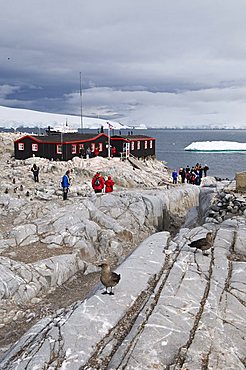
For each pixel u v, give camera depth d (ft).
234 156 354.74
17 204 77.20
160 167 188.24
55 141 146.61
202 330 25.86
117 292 31.45
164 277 34.22
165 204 78.59
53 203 77.77
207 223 52.31
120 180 112.57
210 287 32.04
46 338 25.71
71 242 57.82
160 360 22.86
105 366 22.91
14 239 57.77
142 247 42.55
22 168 119.14
